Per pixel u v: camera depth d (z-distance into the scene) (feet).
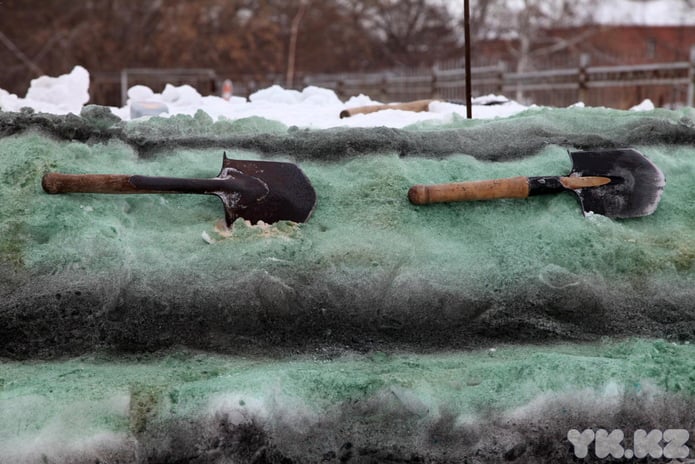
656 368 8.90
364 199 11.02
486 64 49.62
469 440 8.52
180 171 11.21
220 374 8.93
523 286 10.14
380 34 92.43
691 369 8.93
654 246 10.71
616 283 10.35
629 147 12.05
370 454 8.49
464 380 8.84
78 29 74.02
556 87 43.78
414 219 10.84
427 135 12.01
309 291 9.84
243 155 11.58
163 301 9.62
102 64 75.25
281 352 9.56
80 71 18.39
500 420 8.55
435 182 11.33
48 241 9.99
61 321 9.45
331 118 15.26
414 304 9.96
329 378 8.66
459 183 10.85
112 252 9.85
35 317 9.40
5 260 9.70
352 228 10.65
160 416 8.23
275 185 10.82
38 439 7.98
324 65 87.40
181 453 8.21
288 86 57.93
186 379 8.75
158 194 10.88
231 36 80.89
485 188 10.82
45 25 74.69
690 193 11.52
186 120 12.17
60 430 8.05
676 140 12.26
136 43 77.66
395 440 8.49
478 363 9.30
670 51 82.69
